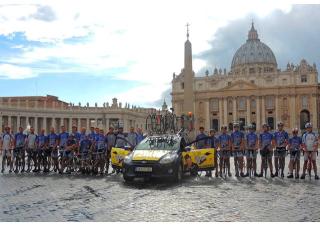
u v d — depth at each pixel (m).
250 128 19.06
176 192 13.63
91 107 108.00
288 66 133.38
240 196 12.70
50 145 20.44
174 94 141.50
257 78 135.50
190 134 39.69
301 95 131.00
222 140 19.25
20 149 20.59
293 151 17.84
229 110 138.00
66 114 102.88
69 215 9.90
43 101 105.31
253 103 135.50
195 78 142.75
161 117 37.69
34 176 18.58
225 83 139.12
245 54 163.50
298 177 17.80
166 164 15.63
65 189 14.23
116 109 109.38
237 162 19.03
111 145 20.11
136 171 15.65
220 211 10.33
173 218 9.53
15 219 9.41
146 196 12.75
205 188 14.63
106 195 12.92
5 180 16.91
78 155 19.84
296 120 130.25
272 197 12.45
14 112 88.69
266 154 18.53
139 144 17.44
